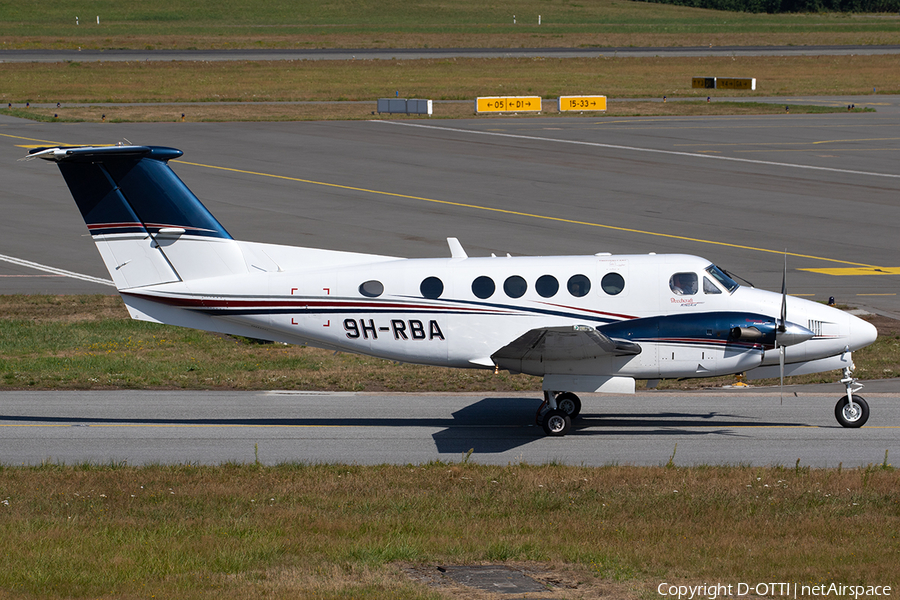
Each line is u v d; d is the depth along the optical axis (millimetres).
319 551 36250
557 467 50656
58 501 43719
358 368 77750
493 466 50906
